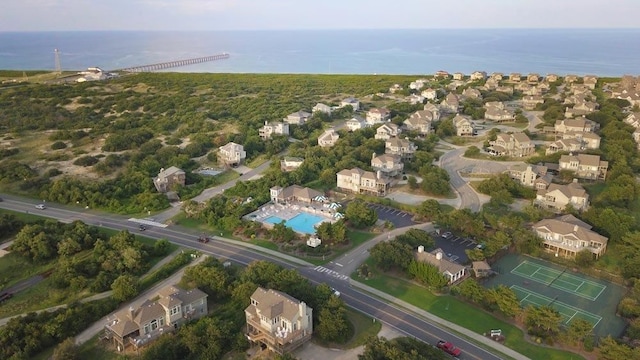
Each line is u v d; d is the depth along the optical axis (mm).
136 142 185375
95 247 109812
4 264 106562
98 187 144875
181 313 83250
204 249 114562
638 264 98375
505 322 85375
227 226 124750
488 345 78875
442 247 114000
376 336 80750
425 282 97312
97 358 76500
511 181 143375
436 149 187875
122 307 90812
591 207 122688
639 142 176750
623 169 145750
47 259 109750
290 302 79812
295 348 77438
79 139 190250
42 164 165500
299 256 110750
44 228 117625
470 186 150875
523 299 93688
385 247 104250
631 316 86438
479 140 196625
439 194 143875
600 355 73938
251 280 93062
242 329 83000
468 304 91062
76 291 96688
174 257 109875
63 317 82875
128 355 76375
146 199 139750
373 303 91625
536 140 193500
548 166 157500
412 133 199875
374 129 199500
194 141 189000
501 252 112250
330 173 153500
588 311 89750
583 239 107875
